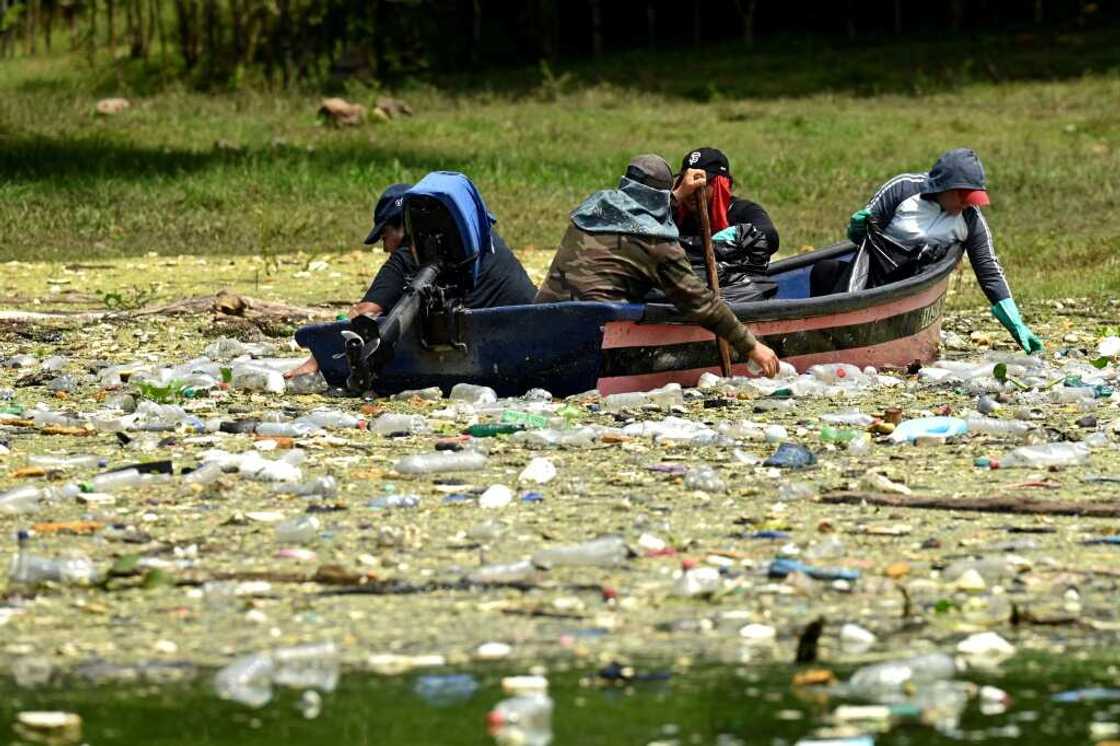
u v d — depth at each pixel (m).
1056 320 35.66
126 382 27.41
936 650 13.01
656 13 116.00
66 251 48.53
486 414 23.28
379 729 11.28
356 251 48.44
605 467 19.70
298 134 77.56
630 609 14.02
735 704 11.73
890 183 29.88
